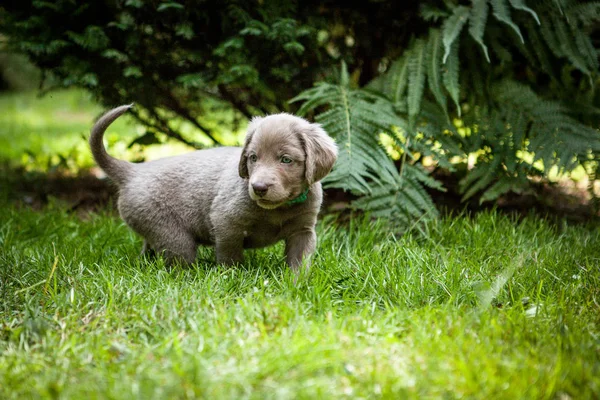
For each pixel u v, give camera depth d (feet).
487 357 4.11
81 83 6.23
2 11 6.26
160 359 4.16
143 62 6.27
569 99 6.26
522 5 5.82
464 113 6.43
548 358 4.13
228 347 4.20
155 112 6.75
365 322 4.40
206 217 5.24
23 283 4.89
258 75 6.10
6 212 6.22
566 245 5.44
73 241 5.58
